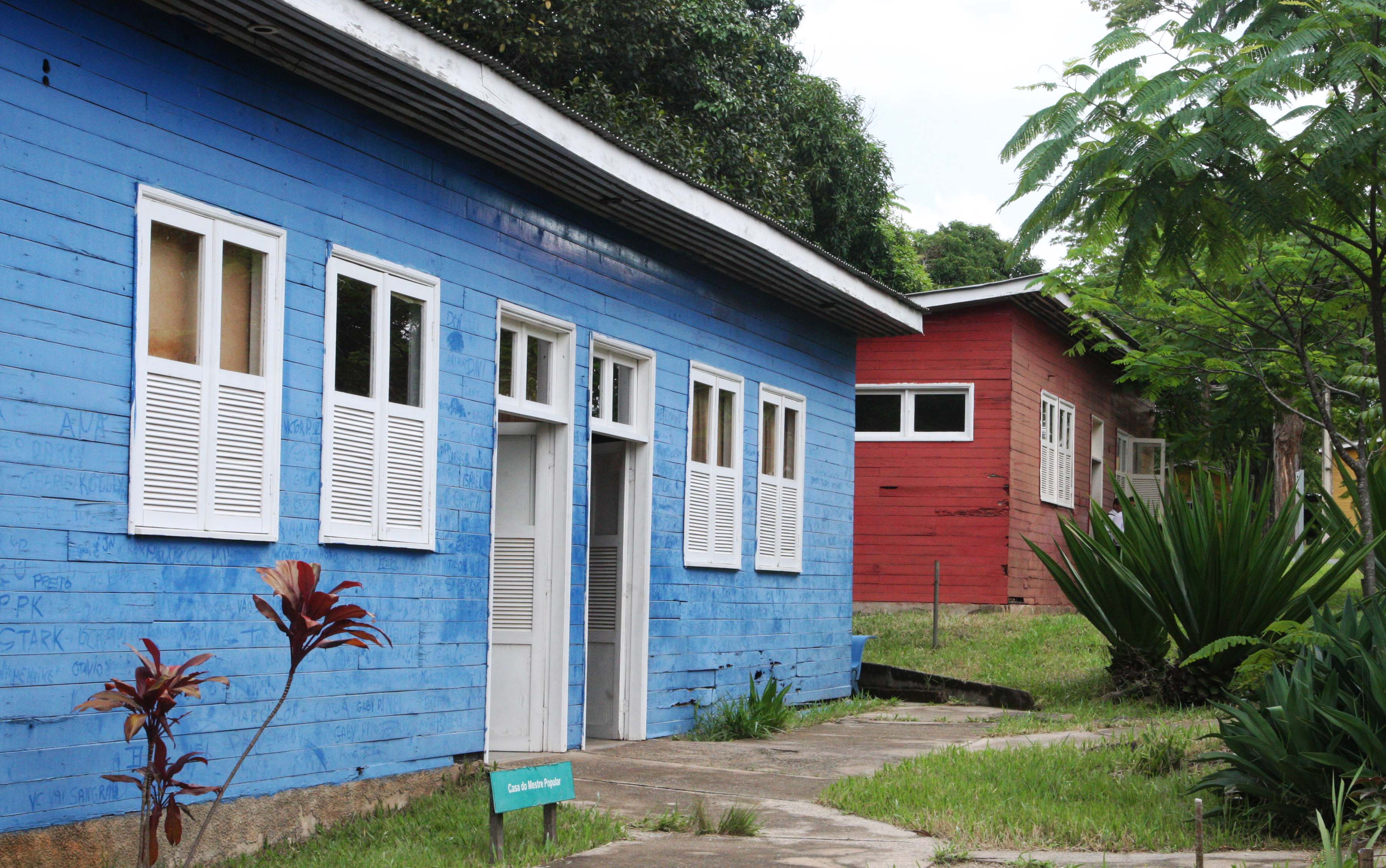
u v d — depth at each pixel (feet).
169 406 20.06
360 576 23.89
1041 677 45.78
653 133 65.67
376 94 23.62
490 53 65.26
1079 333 71.92
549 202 30.09
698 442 37.24
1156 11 28.53
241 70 21.62
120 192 19.34
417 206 25.73
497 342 28.02
